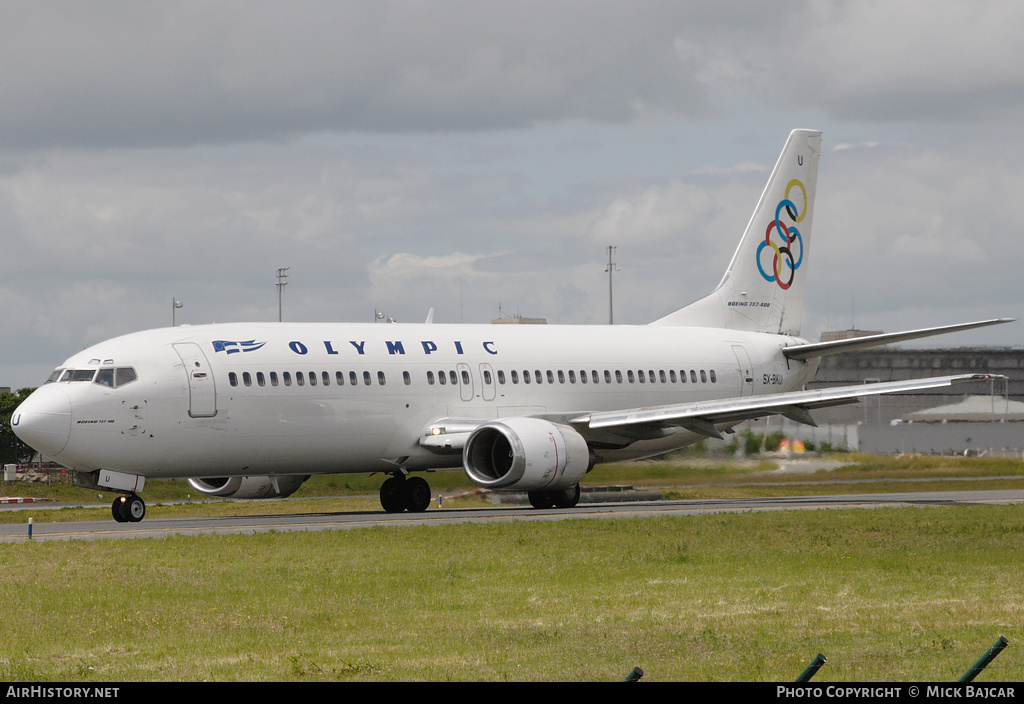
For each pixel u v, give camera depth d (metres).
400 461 140.88
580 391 153.75
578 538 99.81
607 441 152.00
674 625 61.28
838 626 60.78
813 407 147.75
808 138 182.38
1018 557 87.88
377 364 137.75
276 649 56.19
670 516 120.19
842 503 148.62
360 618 63.78
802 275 183.00
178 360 126.31
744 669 51.28
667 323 171.50
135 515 126.69
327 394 133.12
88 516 146.50
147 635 59.84
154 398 124.00
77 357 126.69
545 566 82.88
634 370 159.62
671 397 162.50
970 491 183.88
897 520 115.00
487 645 56.47
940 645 55.72
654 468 197.50
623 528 107.31
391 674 50.66
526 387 149.00
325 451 134.50
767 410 144.38
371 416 136.12
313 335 136.38
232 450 128.75
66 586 74.25
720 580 76.31
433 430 139.88
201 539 99.31
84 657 55.00
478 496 173.38
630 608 66.31
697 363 166.12
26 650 56.53
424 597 70.00
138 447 124.06
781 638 57.84
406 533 103.44
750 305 177.88
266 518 129.62
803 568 82.06
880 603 67.69
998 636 57.88
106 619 63.66
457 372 143.62
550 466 134.38
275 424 130.00
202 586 74.06
